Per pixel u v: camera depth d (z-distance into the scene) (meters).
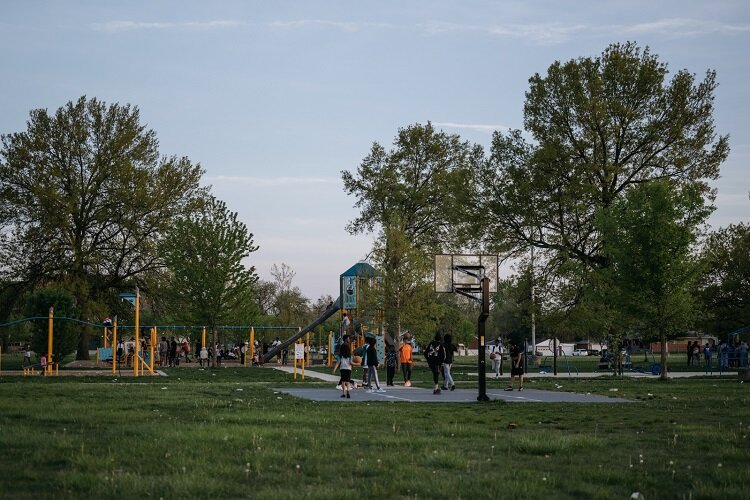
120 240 62.81
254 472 9.43
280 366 58.19
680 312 38.31
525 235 48.41
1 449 10.81
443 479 9.02
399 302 52.38
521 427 15.04
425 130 69.94
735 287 59.66
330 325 84.12
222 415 16.09
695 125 45.81
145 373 43.69
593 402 22.19
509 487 8.51
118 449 10.84
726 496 8.27
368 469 9.73
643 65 45.66
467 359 85.12
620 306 39.34
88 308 59.72
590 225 45.94
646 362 65.00
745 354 49.94
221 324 55.41
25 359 57.84
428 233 69.25
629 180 46.16
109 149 61.62
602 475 9.39
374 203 70.06
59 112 61.50
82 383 30.59
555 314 45.72
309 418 15.93
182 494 8.02
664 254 37.62
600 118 44.56
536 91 47.22
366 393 26.98
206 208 55.47
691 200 38.16
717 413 18.14
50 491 8.14
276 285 113.75
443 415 17.47
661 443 12.55
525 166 47.84
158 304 63.69
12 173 59.94
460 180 50.28
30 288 60.81
